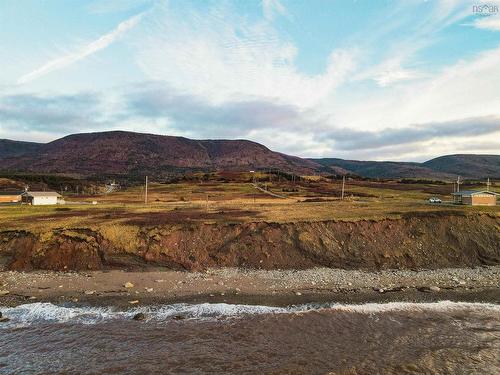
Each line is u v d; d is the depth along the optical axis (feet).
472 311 102.83
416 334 88.63
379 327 92.32
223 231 162.61
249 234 160.56
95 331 89.66
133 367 73.72
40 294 113.29
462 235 162.20
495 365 75.10
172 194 451.12
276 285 122.52
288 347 81.92
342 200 328.49
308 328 91.45
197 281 126.31
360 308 104.12
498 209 208.23
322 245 154.20
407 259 148.66
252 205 265.34
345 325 93.25
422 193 442.91
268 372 71.67
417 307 105.29
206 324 93.45
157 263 143.02
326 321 95.45
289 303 107.24
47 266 139.64
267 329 90.79
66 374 71.15
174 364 74.79
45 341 84.64
